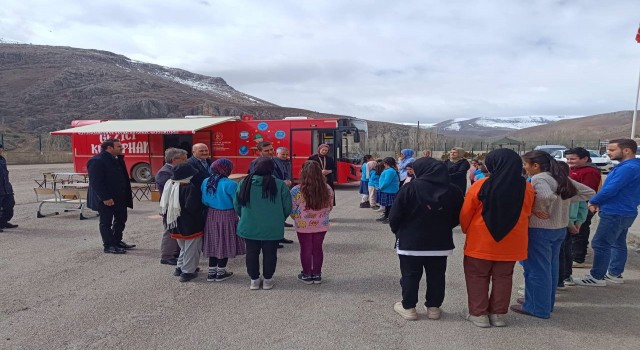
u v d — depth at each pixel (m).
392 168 9.90
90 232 8.95
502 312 4.41
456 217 4.51
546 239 4.49
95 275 6.16
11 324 4.52
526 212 4.30
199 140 18.50
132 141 19.03
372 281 5.90
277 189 5.43
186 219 5.71
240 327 4.46
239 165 18.09
